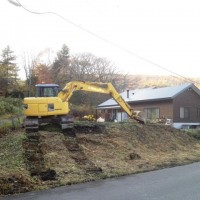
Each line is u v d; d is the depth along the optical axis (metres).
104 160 16.97
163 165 17.30
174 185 12.23
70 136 19.03
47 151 16.31
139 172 15.48
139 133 22.66
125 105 24.20
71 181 13.05
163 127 25.48
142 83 86.06
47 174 13.48
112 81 74.69
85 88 22.17
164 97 38.97
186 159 19.53
